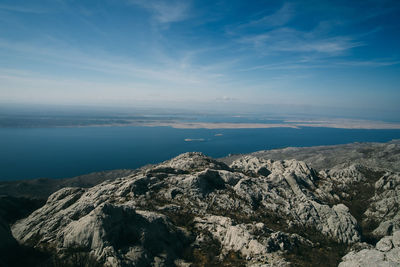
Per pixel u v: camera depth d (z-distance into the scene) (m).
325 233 62.00
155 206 61.81
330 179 114.94
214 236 51.19
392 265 33.50
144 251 38.91
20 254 38.69
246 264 41.62
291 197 80.75
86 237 38.34
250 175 103.00
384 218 81.81
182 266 39.94
